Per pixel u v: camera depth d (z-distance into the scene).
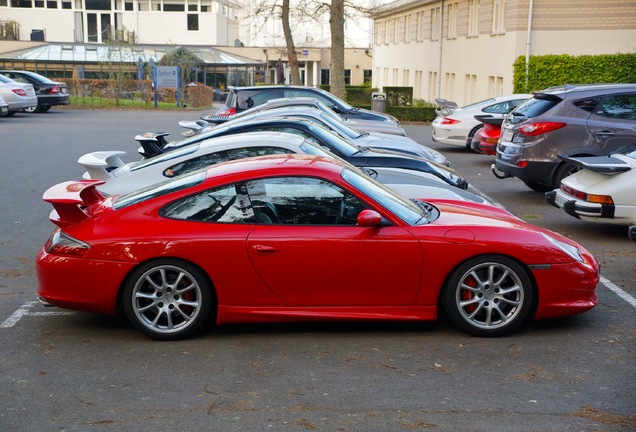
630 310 6.40
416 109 30.69
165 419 4.36
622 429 4.24
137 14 57.94
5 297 6.77
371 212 5.45
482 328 5.63
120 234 5.52
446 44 36.66
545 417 4.38
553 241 5.71
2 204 11.31
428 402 4.58
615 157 9.13
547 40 25.39
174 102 38.22
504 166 11.80
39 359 5.29
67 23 57.53
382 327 5.90
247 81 53.06
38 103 31.27
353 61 62.97
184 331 5.57
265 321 5.59
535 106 11.59
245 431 4.20
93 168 8.36
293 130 9.31
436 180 8.55
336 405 4.54
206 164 7.88
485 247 5.52
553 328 5.91
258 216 5.56
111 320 6.11
